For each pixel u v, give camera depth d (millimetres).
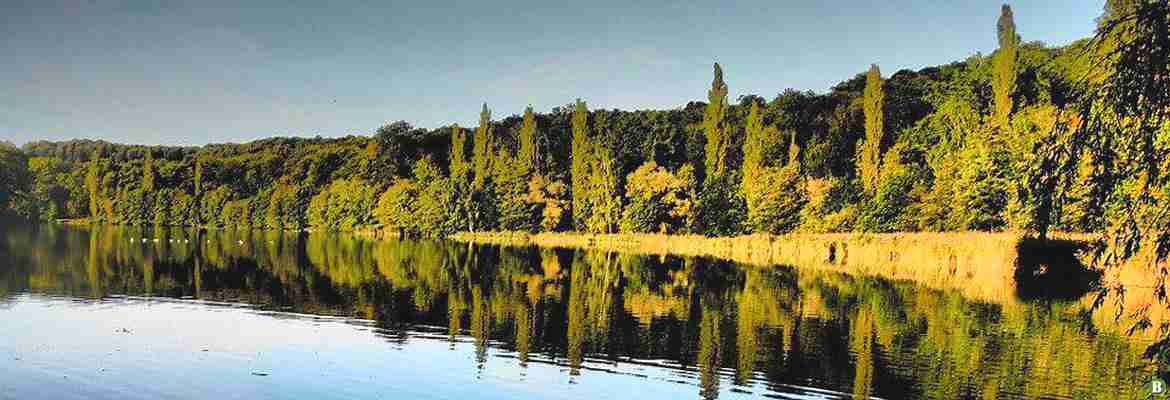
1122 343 29688
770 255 82812
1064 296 44156
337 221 150125
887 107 135875
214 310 37344
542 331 32406
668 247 96125
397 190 135625
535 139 134500
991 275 55375
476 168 128000
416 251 88062
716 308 39688
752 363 26453
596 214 108625
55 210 183750
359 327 32969
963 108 110500
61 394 21766
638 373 24922
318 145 198250
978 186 65875
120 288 45844
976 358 27234
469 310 38531
